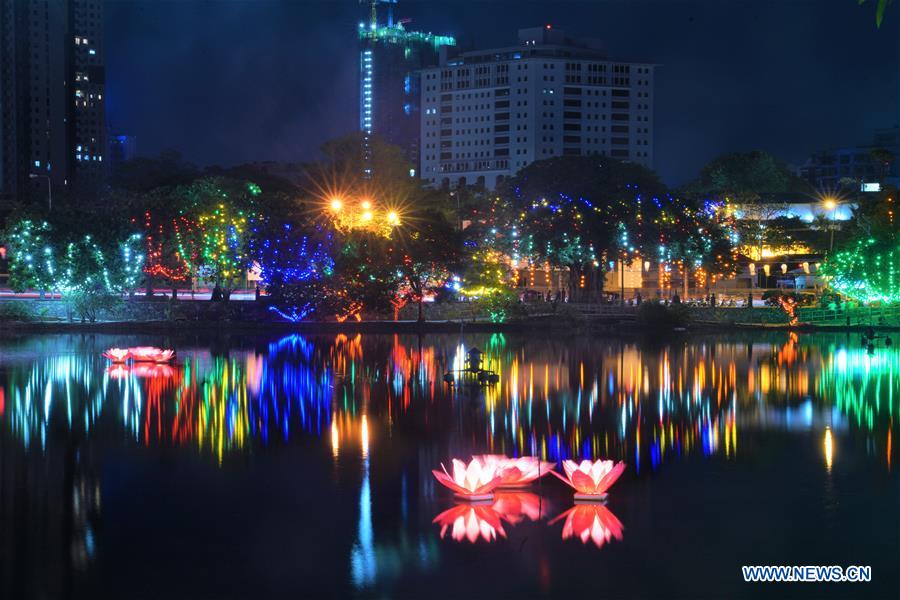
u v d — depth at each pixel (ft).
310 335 306.96
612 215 407.85
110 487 116.26
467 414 164.76
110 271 328.08
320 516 104.99
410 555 93.61
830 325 338.13
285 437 144.36
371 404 174.09
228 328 320.09
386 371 218.59
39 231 328.29
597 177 432.25
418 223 332.80
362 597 84.69
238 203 364.79
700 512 106.52
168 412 164.86
